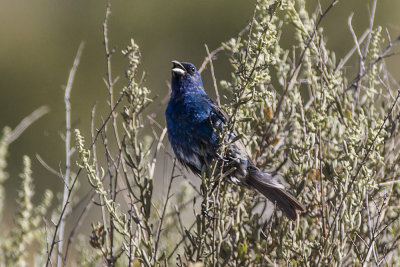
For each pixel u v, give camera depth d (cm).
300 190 918
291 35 2486
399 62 1634
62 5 3316
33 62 3188
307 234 952
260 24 865
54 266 1059
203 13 3180
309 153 961
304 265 865
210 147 1026
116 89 3019
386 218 980
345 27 2431
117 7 3234
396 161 988
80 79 3102
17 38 3241
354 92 1035
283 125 1022
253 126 1022
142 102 952
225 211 947
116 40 3200
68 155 1019
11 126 3072
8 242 1104
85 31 3238
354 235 886
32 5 3312
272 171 1029
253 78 849
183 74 1043
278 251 907
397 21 2706
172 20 3200
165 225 1057
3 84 3102
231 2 3173
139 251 855
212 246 872
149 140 1073
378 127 898
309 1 2486
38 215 1119
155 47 3152
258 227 948
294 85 1038
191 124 1035
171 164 1245
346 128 979
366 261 840
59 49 3228
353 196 866
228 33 3180
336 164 941
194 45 3200
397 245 908
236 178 988
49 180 2494
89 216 1552
